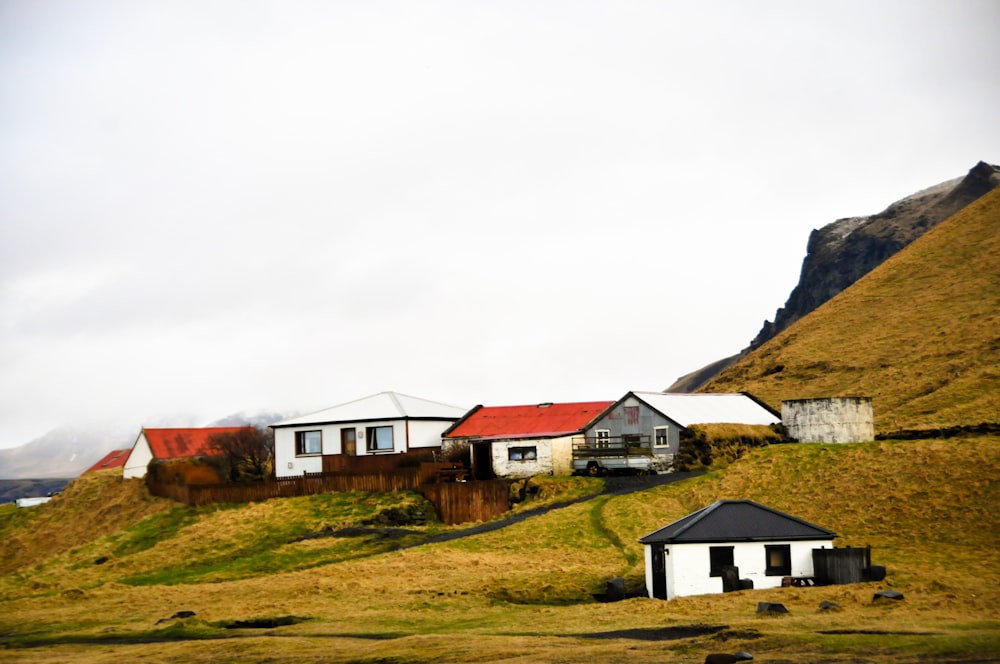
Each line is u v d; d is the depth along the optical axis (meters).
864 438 89.50
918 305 151.75
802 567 51.94
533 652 37.62
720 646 36.47
